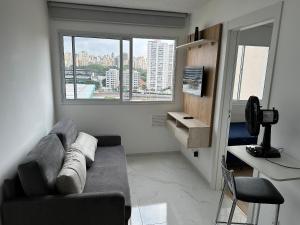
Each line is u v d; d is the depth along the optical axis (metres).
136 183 3.12
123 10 3.46
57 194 1.81
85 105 3.74
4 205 1.68
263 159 1.65
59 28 3.40
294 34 1.67
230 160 3.64
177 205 2.65
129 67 3.81
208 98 3.06
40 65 2.82
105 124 3.88
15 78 2.03
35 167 1.72
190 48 3.68
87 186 2.19
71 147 2.52
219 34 2.75
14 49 2.02
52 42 3.41
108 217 1.83
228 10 2.59
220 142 2.90
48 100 3.18
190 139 2.98
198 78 3.20
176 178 3.29
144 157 4.05
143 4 3.28
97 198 1.79
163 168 3.62
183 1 3.07
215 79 2.88
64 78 3.61
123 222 1.86
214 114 2.97
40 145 2.05
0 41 1.75
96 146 3.14
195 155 3.55
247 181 1.75
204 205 2.66
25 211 1.70
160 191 2.94
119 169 2.59
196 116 3.48
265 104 1.97
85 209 1.78
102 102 3.79
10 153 1.89
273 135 1.90
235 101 4.43
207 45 3.08
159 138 4.15
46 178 1.77
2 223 1.71
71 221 1.79
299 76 1.64
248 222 2.25
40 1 2.88
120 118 3.91
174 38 3.85
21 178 1.72
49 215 1.74
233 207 1.63
